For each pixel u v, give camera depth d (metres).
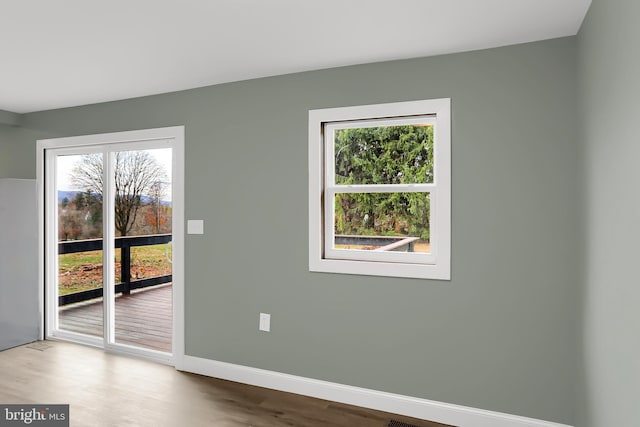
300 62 2.87
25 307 4.22
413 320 2.79
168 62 2.86
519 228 2.53
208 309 3.46
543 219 2.47
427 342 2.75
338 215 3.10
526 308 2.52
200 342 3.50
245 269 3.31
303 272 3.11
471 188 2.63
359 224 3.04
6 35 2.40
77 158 4.22
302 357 3.12
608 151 1.70
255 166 3.27
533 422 2.50
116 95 3.70
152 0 1.98
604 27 1.74
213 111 3.42
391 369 2.85
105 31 2.35
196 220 3.50
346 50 2.64
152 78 3.23
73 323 4.30
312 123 3.05
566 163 2.42
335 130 3.10
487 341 2.61
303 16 2.16
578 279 2.34
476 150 2.61
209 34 2.39
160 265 3.76
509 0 1.98
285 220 3.17
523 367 2.53
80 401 2.96
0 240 4.02
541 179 2.47
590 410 2.08
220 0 1.98
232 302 3.37
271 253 3.22
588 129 2.08
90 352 4.00
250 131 3.28
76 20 2.21
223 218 3.39
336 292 3.01
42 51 2.65
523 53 2.51
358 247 3.04
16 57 2.76
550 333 2.46
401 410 2.81
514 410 2.55
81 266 4.23
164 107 3.63
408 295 2.80
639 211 1.33
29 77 3.18
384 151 2.97
